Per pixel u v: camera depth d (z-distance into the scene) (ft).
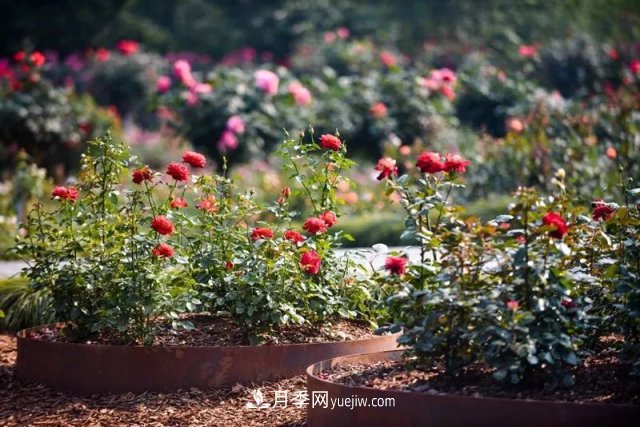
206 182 16.76
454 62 67.36
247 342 15.81
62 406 14.89
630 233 14.07
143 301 15.12
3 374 16.71
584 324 12.63
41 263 16.07
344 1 88.17
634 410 10.96
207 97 44.16
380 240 33.14
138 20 95.61
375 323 16.55
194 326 16.58
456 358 12.64
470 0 81.66
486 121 51.60
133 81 77.30
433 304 12.41
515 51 67.15
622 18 76.84
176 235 16.52
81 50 92.53
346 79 48.24
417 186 37.14
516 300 12.23
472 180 36.73
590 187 32.04
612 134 35.60
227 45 93.66
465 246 12.39
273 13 92.68
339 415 12.34
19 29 90.63
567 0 79.51
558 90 63.10
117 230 16.07
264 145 45.14
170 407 14.51
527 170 35.22
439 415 11.58
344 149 16.96
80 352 15.49
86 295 16.05
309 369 13.56
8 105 43.86
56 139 46.01
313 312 16.55
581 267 14.26
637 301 12.71
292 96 45.11
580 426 11.05
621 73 58.59
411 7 84.43
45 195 39.52
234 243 16.47
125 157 16.30
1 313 16.53
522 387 12.36
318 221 15.46
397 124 45.78
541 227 11.91
